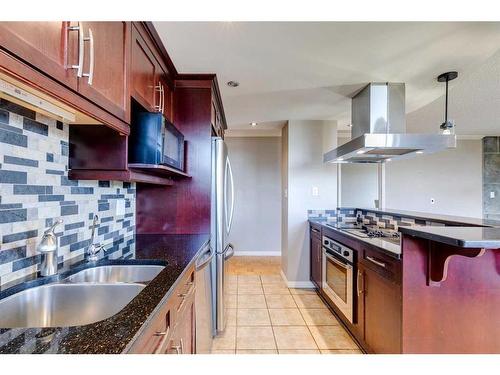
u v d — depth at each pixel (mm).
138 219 2316
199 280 1793
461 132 4984
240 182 5316
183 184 2320
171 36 1635
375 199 4664
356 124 2607
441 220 2146
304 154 3705
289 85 2406
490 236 1283
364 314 2086
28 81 691
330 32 1574
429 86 2389
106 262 1463
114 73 1146
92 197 1636
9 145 1049
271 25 1502
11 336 707
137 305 904
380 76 2193
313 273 3504
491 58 2051
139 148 1507
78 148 1386
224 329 2492
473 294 1540
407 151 2336
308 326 2561
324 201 3703
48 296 1121
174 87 2262
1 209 1021
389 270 1706
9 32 629
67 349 649
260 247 5309
